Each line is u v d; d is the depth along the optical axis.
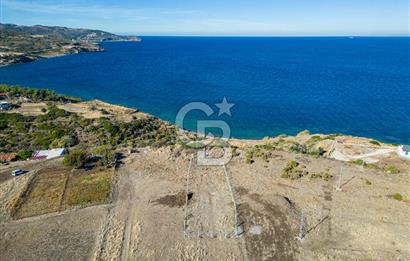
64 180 44.19
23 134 71.31
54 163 49.97
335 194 40.50
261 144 66.00
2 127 74.94
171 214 36.97
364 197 39.88
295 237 33.12
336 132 91.88
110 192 41.19
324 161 49.69
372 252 31.20
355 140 62.97
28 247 32.34
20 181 44.16
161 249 31.80
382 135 88.81
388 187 42.03
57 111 90.00
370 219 35.84
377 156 52.69
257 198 39.56
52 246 32.44
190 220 35.78
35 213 37.34
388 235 33.41
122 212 37.50
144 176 45.16
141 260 30.52
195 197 40.00
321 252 31.22
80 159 47.75
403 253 31.03
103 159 49.59
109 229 34.75
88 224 35.56
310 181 43.41
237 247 31.92
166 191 41.41
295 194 40.56
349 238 33.06
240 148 56.97
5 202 39.50
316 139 65.50
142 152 54.03
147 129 79.31
